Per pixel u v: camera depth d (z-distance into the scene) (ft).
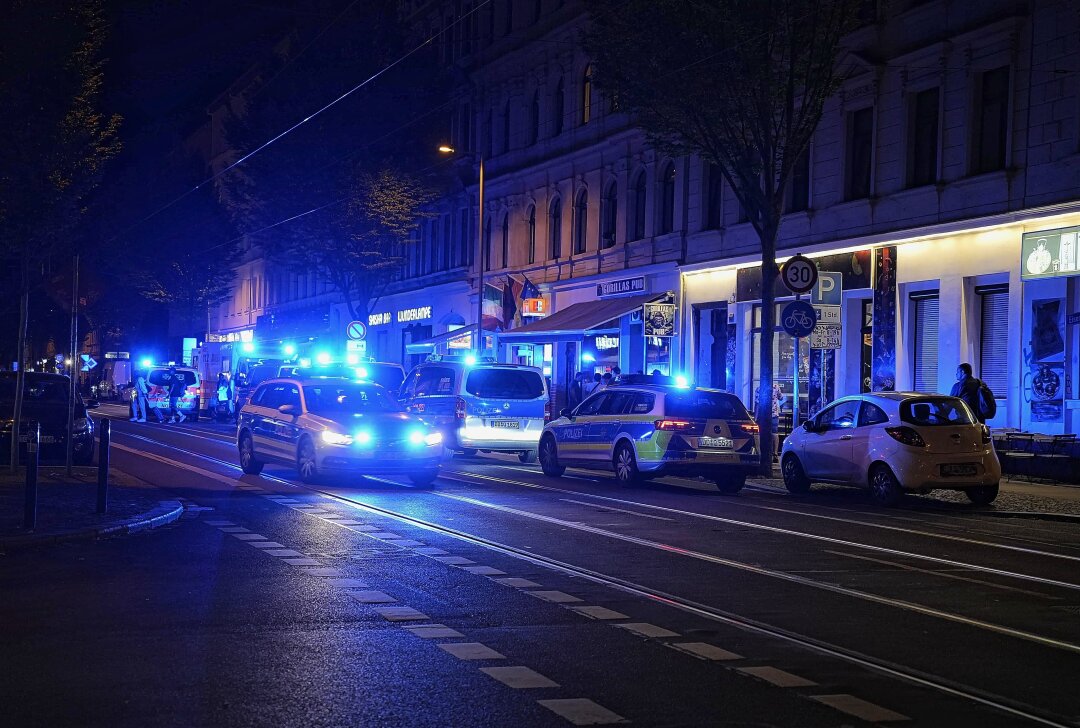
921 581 35.68
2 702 20.35
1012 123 81.30
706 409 68.80
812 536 46.50
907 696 21.81
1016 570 38.34
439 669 23.35
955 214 86.02
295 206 156.87
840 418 65.72
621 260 129.59
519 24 150.41
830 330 76.69
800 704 21.04
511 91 154.20
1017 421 81.00
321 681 22.20
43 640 25.54
